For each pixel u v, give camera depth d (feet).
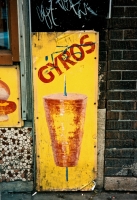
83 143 11.62
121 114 11.50
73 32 10.61
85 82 11.04
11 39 10.73
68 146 11.62
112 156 11.93
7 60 10.77
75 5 10.39
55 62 10.85
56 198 11.85
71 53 10.77
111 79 11.16
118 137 11.73
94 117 11.37
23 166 11.87
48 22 10.50
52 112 11.28
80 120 11.38
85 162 11.83
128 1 10.55
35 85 11.03
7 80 10.99
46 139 11.55
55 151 11.68
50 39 10.65
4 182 12.00
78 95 11.14
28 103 11.32
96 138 11.59
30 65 10.96
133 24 10.71
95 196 11.97
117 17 10.64
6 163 11.81
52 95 11.14
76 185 12.05
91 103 11.23
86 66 10.90
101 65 11.03
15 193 12.05
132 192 12.15
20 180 12.01
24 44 10.74
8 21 10.77
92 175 11.97
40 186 12.02
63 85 11.05
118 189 12.11
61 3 10.37
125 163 12.00
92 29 10.61
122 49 10.91
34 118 11.32
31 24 10.48
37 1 10.30
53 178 11.96
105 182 12.10
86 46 10.72
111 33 10.76
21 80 11.07
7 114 11.30
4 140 11.57
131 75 11.14
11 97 11.14
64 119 11.35
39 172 11.87
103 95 11.32
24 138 11.59
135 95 11.34
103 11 10.48
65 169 11.87
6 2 10.64
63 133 11.49
